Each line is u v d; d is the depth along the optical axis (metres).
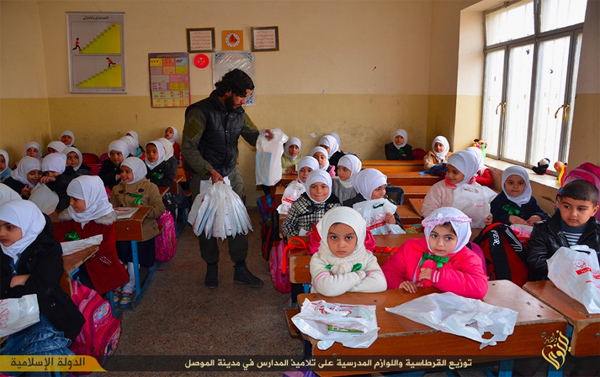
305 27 5.63
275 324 2.73
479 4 4.69
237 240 3.18
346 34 5.68
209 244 3.17
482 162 4.64
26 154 5.11
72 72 5.61
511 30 4.58
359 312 1.49
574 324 1.48
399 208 3.20
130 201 3.31
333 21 5.64
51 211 3.32
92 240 2.36
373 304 1.58
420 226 2.77
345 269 1.72
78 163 4.94
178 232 4.64
